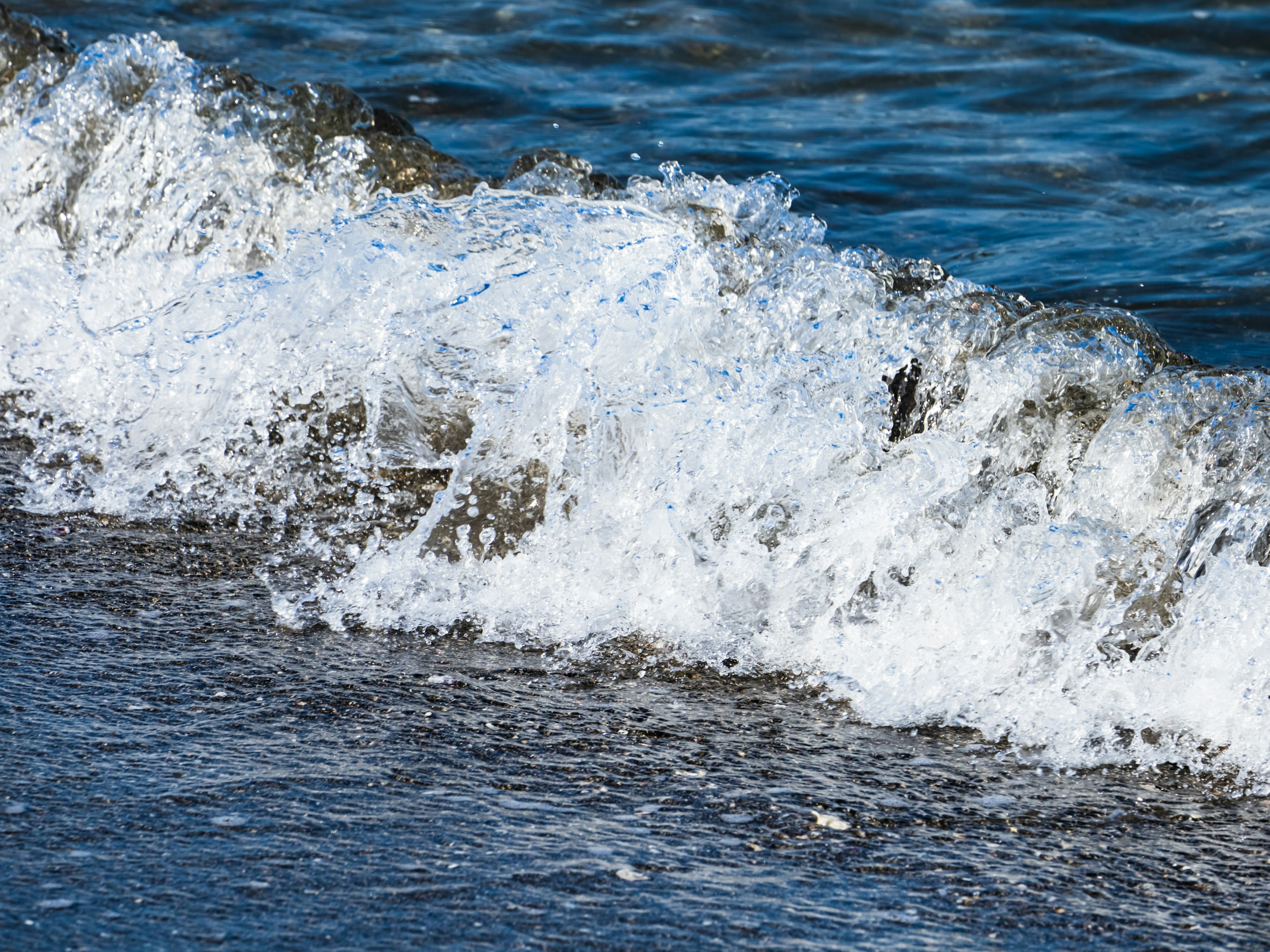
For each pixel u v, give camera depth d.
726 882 7.66
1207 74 29.02
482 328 13.57
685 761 9.18
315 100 19.39
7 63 20.16
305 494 13.50
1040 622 10.48
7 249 17.72
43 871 7.35
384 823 8.07
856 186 23.05
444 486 13.71
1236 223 21.36
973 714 10.01
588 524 12.02
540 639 11.02
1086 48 30.67
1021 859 8.13
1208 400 11.95
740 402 12.42
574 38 30.55
